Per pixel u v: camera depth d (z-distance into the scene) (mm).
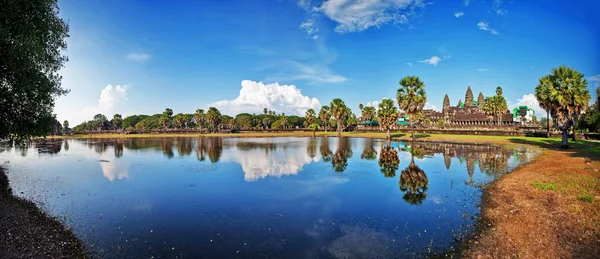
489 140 52000
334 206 14367
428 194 16312
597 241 9047
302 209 13961
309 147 47156
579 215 11039
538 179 17688
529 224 10727
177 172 24516
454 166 25781
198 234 10961
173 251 9523
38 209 13828
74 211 13750
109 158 34844
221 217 12906
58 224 11844
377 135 75812
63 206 14586
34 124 16062
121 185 19547
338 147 46469
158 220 12523
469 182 19078
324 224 11953
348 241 10266
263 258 9062
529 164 24625
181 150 44094
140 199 15906
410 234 10711
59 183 20344
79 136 92688
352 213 13258
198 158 33812
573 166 21156
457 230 10875
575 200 12805
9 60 12945
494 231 10453
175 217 12906
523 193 14883
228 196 16422
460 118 106125
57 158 35062
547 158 27156
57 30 15570
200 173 23875
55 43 15961
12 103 14602
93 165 29031
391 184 19094
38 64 15031
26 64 13695
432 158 31297
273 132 111688
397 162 28766
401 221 12102
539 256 8492
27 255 8828
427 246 9672
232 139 73688
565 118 34844
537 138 53156
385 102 60594
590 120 54844
